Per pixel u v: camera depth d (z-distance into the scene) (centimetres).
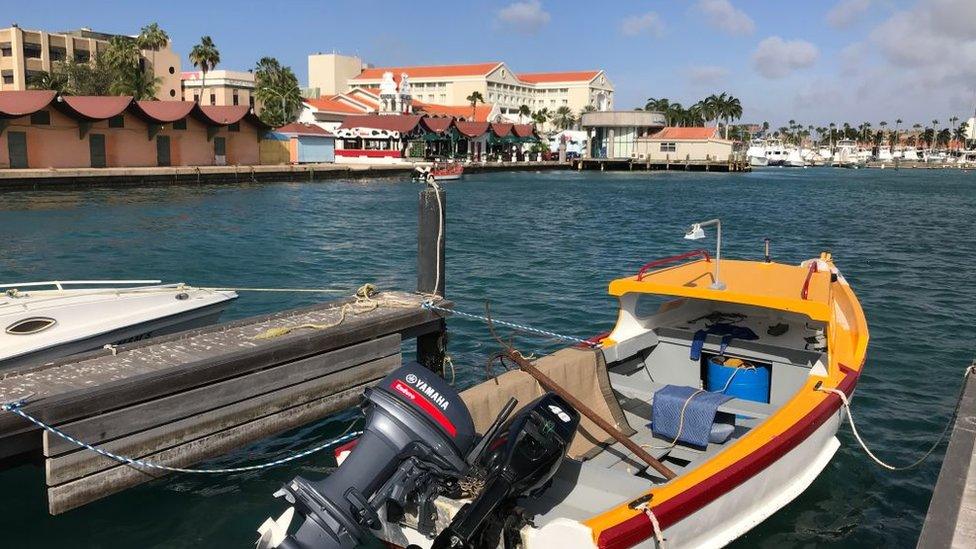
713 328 833
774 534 669
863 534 676
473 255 2333
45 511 688
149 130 5338
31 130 4634
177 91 9706
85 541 642
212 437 755
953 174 12650
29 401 649
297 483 497
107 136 5075
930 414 957
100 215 3256
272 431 811
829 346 727
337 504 492
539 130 13088
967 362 1180
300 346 833
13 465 705
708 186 7056
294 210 3759
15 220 2994
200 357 787
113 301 980
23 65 8531
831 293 783
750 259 2452
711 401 686
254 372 793
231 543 648
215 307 1080
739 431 696
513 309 1546
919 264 2286
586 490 563
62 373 735
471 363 1138
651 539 497
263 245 2511
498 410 652
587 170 10375
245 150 6225
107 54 7412
